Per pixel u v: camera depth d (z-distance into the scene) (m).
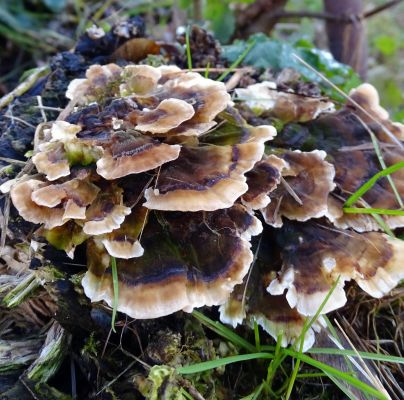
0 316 0.26
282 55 0.36
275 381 0.25
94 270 0.22
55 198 0.21
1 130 0.28
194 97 0.24
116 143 0.22
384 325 0.28
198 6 0.49
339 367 0.24
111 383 0.22
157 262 0.22
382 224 0.25
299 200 0.24
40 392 0.23
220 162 0.23
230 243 0.22
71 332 0.24
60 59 0.32
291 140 0.27
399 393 0.25
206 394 0.23
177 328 0.24
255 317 0.24
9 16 0.52
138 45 0.33
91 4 0.60
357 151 0.27
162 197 0.21
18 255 0.25
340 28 0.45
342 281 0.23
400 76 0.69
